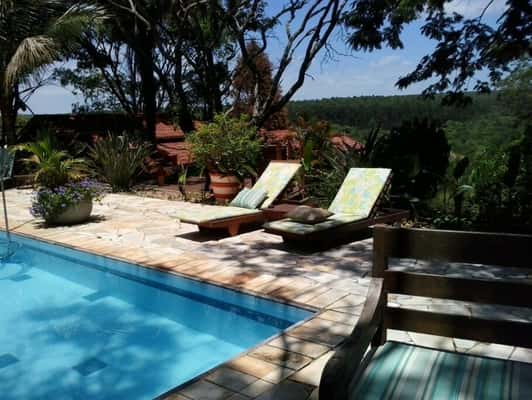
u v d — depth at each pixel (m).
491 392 1.94
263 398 2.77
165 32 14.45
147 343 4.38
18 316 5.03
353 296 4.43
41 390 3.62
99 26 13.26
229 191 9.56
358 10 9.76
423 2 9.18
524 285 2.17
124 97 18.34
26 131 15.59
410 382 2.04
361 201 6.73
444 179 8.00
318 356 3.28
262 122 13.18
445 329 2.34
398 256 2.33
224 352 4.20
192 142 9.87
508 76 8.77
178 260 5.80
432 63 8.89
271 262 5.64
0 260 7.08
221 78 15.41
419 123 8.63
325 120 10.21
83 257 6.50
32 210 8.26
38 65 12.32
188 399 2.77
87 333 4.61
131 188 12.37
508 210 7.03
